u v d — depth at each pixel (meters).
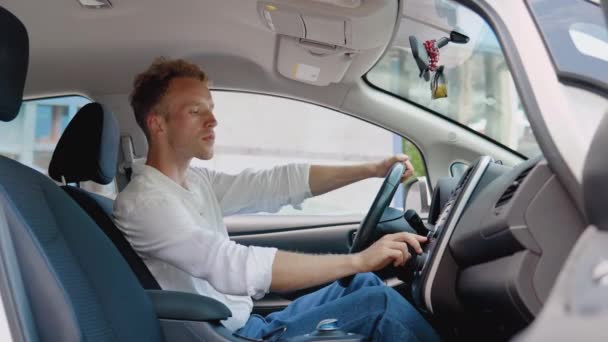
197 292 1.73
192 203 1.79
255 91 2.51
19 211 1.03
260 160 3.88
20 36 1.13
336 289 1.74
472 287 1.21
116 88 2.41
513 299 1.00
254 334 1.66
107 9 2.07
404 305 1.37
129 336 1.17
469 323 1.38
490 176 1.39
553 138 0.96
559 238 0.99
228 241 1.59
